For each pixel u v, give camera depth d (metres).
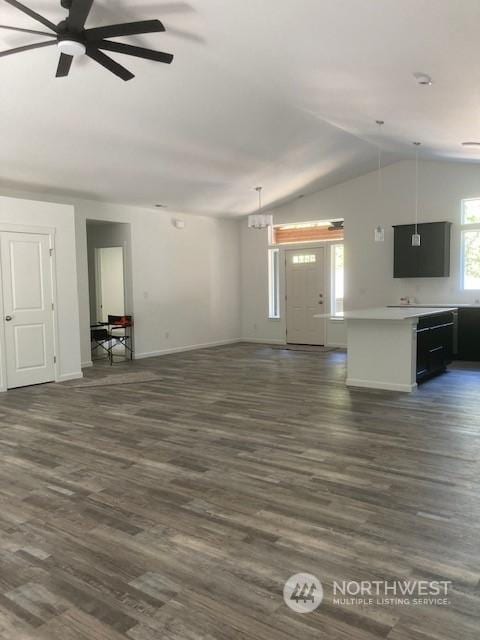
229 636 1.79
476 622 1.85
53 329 6.49
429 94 4.11
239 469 3.39
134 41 3.96
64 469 3.46
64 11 3.47
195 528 2.60
